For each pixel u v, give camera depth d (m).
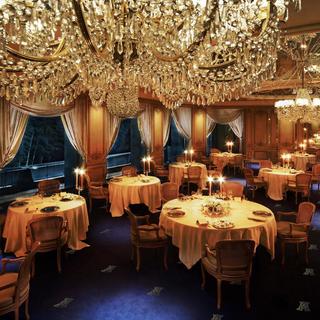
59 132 13.02
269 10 3.01
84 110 9.98
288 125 15.72
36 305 4.11
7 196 10.18
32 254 3.69
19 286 3.52
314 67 8.13
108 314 3.93
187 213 5.42
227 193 6.80
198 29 3.14
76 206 5.99
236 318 3.87
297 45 6.89
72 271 5.11
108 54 3.56
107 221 7.73
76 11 2.82
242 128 16.44
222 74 4.62
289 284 4.72
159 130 13.43
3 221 6.43
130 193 8.03
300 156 13.63
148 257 5.67
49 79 4.63
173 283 4.74
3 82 4.49
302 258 5.64
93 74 4.34
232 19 3.32
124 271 5.12
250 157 16.23
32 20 2.95
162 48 3.82
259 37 3.45
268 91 12.12
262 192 10.94
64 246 5.81
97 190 8.42
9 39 3.57
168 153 16.02
